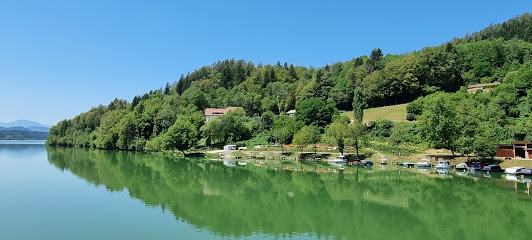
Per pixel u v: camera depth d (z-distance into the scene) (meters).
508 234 24.11
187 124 102.31
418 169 61.66
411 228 25.73
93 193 39.75
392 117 107.94
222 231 25.14
